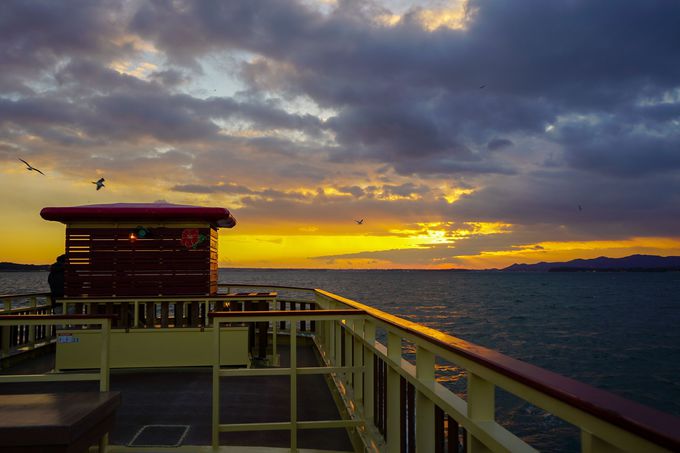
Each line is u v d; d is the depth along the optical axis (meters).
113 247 8.26
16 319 4.01
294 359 4.36
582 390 1.50
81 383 7.09
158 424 5.14
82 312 8.18
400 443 3.66
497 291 134.25
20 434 2.25
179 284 8.23
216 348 4.30
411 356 25.45
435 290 136.75
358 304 5.22
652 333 44.69
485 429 2.08
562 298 102.56
